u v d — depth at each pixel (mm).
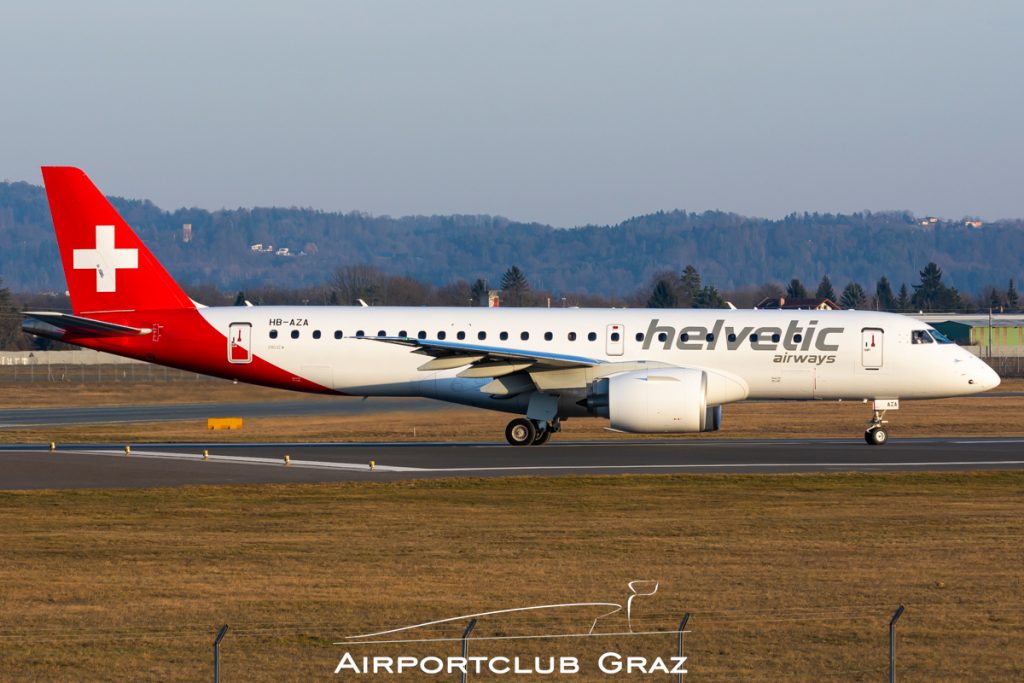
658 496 109250
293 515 98375
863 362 155000
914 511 100938
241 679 54875
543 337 156000
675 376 145500
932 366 155125
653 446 152875
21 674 55125
